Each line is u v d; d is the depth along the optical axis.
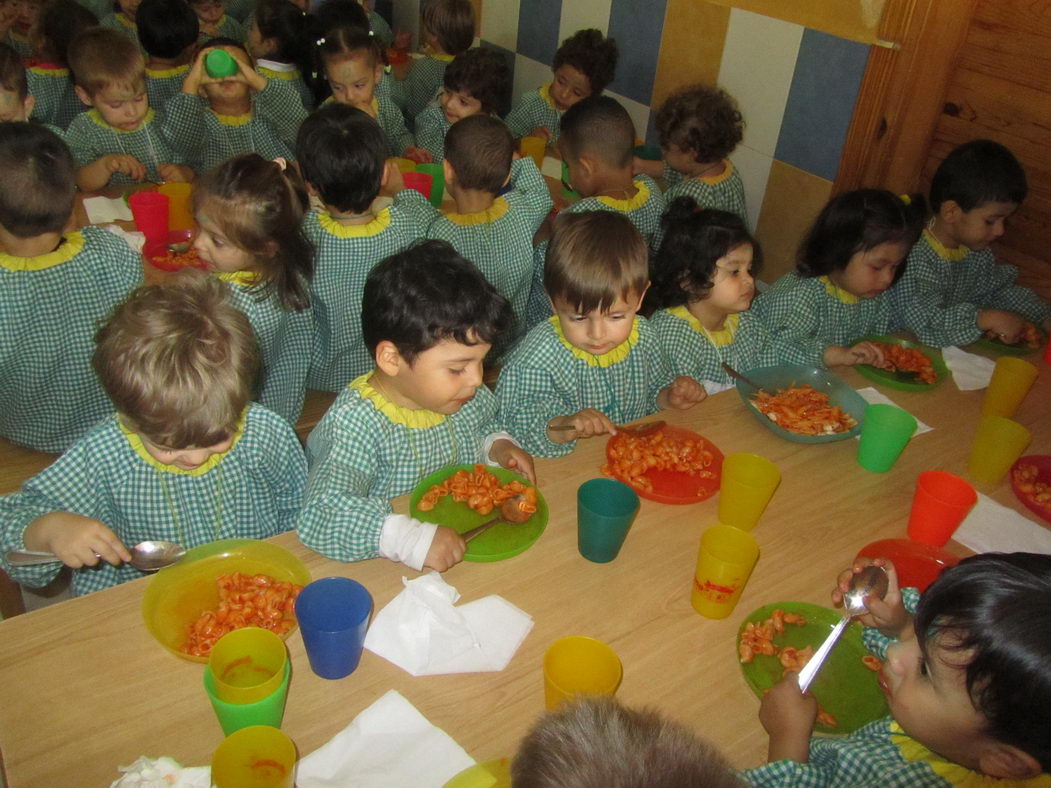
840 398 1.62
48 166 1.56
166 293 1.13
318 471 1.21
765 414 1.53
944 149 2.41
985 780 0.84
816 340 1.95
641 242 1.50
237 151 2.91
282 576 1.07
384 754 0.85
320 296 2.10
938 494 1.27
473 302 1.19
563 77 3.26
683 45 3.00
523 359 1.58
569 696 0.82
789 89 2.64
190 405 1.05
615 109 2.46
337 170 1.96
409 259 1.21
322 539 1.10
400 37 4.50
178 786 0.79
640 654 1.02
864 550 1.22
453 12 3.88
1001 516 1.37
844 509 1.34
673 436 1.45
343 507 1.12
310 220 2.06
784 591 1.15
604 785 0.49
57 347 1.68
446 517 1.21
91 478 1.19
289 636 0.98
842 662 1.05
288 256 1.80
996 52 2.20
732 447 1.47
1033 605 0.70
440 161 3.38
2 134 1.54
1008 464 1.42
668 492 1.32
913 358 1.85
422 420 1.33
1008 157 2.03
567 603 1.08
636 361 1.69
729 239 1.75
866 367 1.81
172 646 0.95
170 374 1.04
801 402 1.58
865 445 1.43
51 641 0.95
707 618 1.08
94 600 1.01
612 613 1.08
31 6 3.83
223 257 1.75
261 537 1.38
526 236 2.46
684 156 2.65
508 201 2.41
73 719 0.86
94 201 2.21
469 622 1.03
